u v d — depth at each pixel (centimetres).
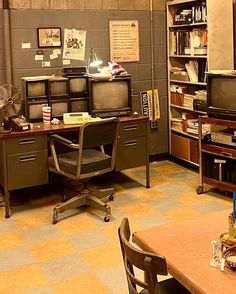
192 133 522
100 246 341
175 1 525
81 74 467
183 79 529
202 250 174
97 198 412
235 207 181
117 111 471
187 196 448
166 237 187
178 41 530
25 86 443
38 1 481
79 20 504
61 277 297
